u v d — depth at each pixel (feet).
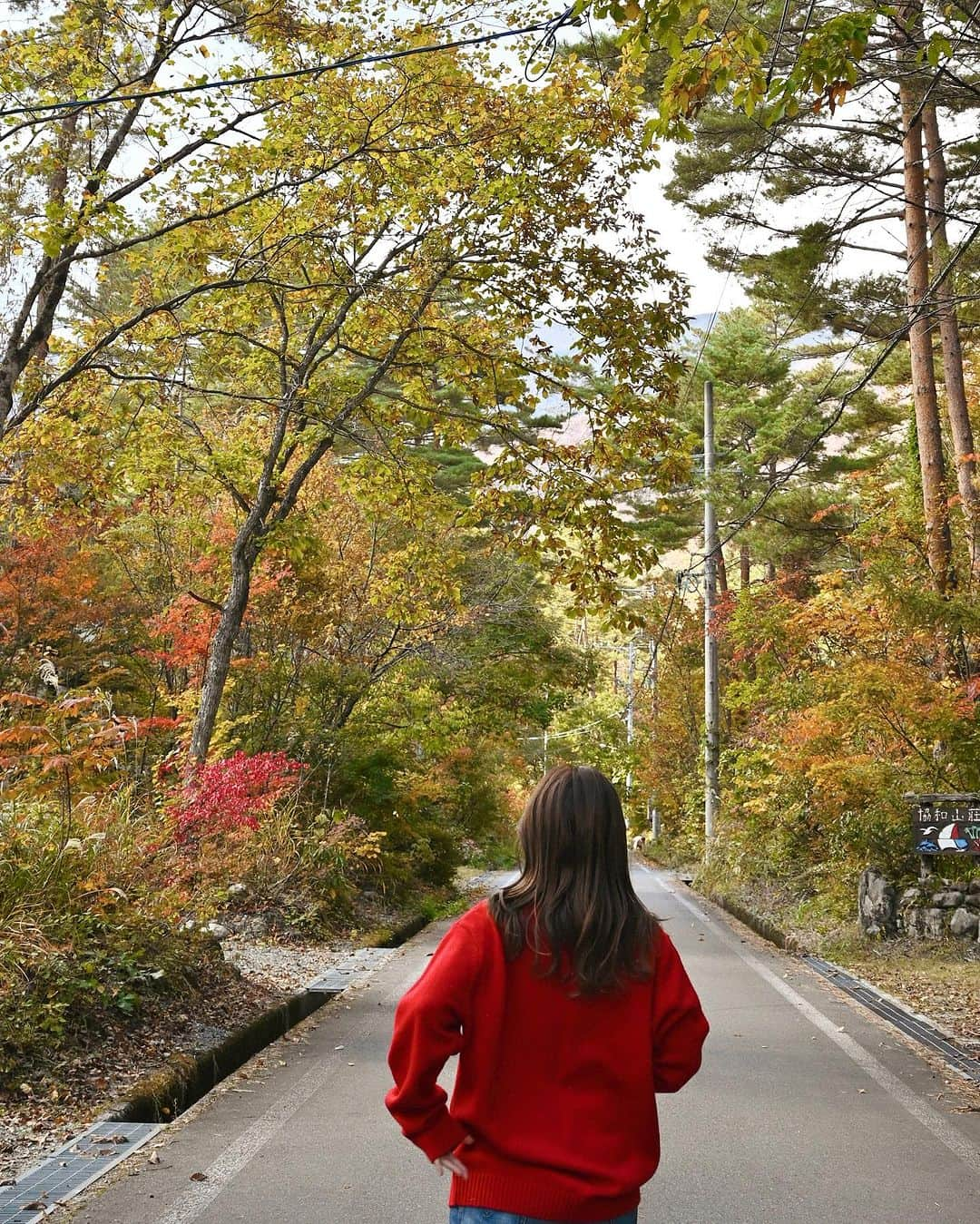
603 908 8.23
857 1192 17.75
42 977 24.43
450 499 59.21
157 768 52.06
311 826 53.67
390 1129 20.94
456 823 88.17
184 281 62.08
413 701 82.79
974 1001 33.99
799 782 62.18
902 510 62.34
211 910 36.35
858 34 20.04
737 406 119.75
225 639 54.90
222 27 41.68
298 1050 27.55
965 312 77.82
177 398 54.90
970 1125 21.49
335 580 69.67
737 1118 21.97
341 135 42.93
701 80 21.50
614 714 184.24
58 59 39.01
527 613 98.89
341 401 57.93
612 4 21.15
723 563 98.37
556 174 49.57
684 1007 8.40
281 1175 18.29
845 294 67.92
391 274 52.03
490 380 54.49
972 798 44.29
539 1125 8.02
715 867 80.59
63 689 65.72
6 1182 17.46
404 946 47.24
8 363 40.09
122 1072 23.12
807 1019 31.94
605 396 52.75
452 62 42.50
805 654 68.80
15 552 65.72
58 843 30.32
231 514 67.00
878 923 45.11
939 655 51.55
